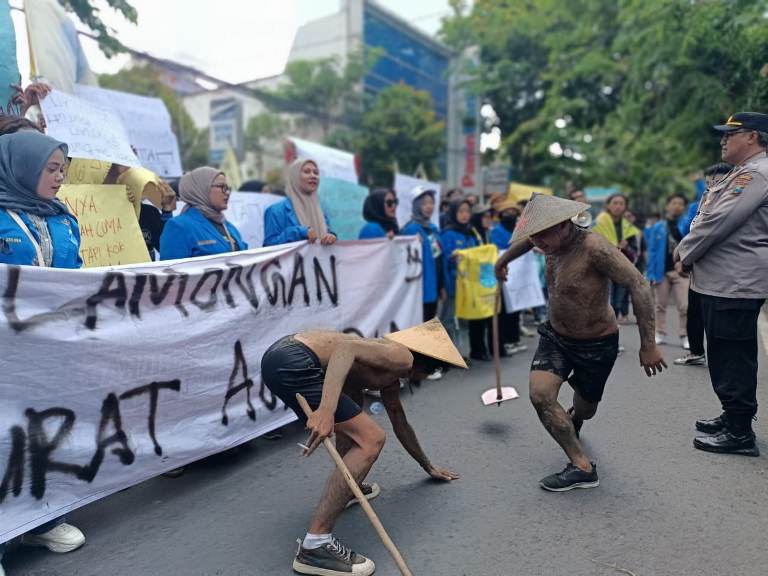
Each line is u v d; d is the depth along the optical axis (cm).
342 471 246
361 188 745
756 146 365
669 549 271
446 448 404
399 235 630
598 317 334
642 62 1235
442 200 873
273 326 421
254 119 2477
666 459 373
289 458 397
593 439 411
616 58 1766
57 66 514
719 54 1070
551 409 334
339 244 495
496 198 933
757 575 250
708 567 257
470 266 634
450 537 289
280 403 420
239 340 387
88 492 296
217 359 368
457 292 640
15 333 266
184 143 2339
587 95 2038
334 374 258
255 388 400
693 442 397
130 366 315
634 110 1394
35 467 274
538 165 2247
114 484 308
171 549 287
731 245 362
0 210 286
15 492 267
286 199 513
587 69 1759
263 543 290
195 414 354
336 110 2366
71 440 288
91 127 431
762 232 354
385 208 609
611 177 1938
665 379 556
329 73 2317
